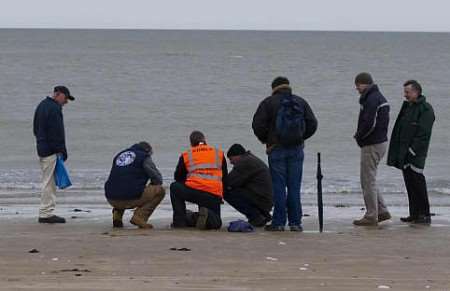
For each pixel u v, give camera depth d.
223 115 132.50
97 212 47.06
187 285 25.59
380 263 30.48
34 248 32.75
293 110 36.47
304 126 36.78
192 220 38.97
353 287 25.67
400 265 30.16
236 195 39.22
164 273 27.95
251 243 34.22
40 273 27.70
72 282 25.84
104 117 127.56
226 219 43.22
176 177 39.22
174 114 133.12
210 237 35.69
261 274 27.95
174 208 38.88
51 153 40.16
